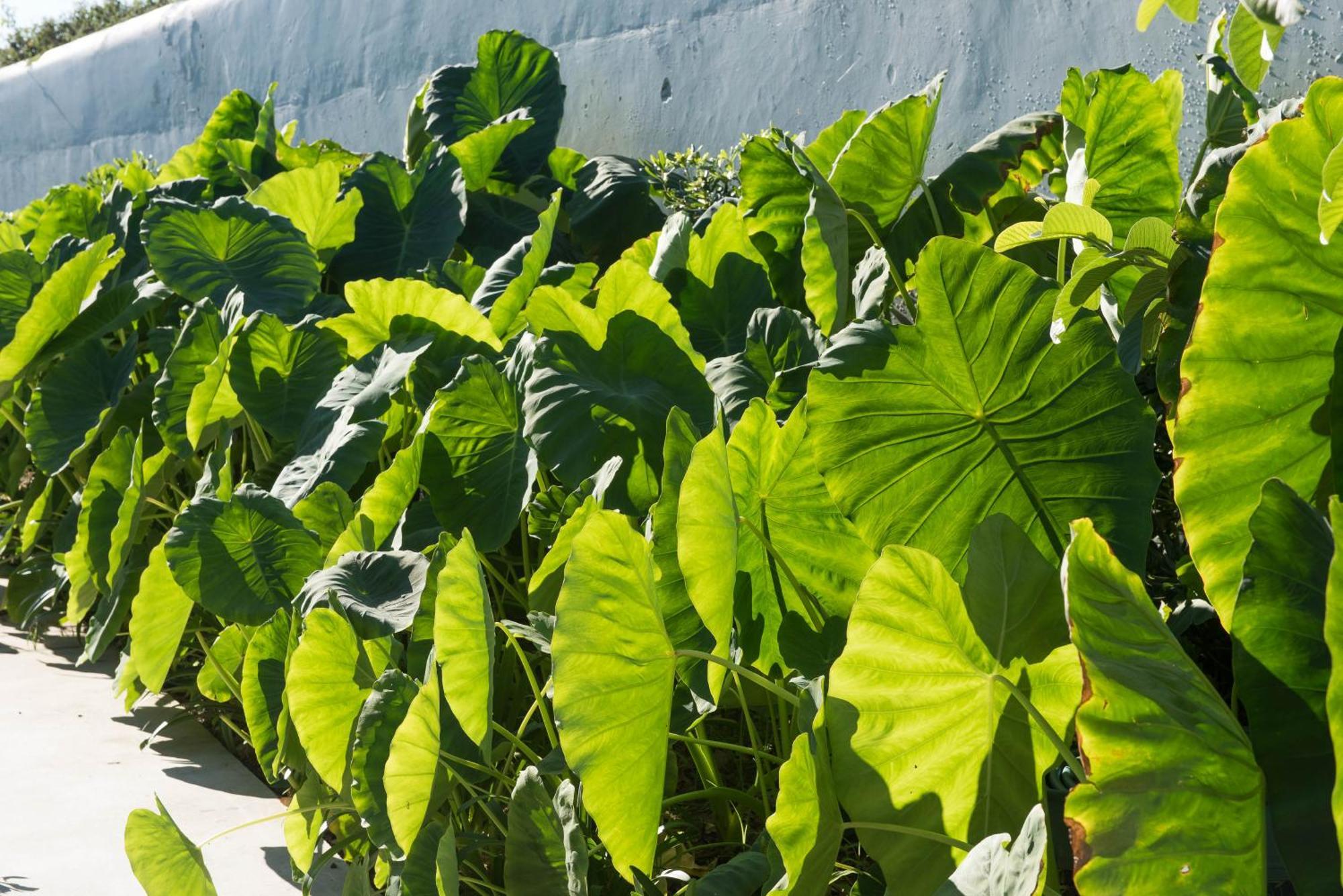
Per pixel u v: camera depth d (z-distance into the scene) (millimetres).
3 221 6938
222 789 2783
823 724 1438
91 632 3516
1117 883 1052
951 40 3984
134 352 4277
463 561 1674
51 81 10117
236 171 5543
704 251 3246
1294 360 1334
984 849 1200
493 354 3213
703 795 1971
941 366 1722
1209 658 1993
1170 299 1674
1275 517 1158
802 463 1810
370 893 1898
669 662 1483
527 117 5133
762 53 4699
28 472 5801
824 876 1437
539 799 1730
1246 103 2521
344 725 2045
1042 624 1531
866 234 3049
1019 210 3279
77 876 2301
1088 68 3598
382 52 6879
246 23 7945
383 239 4840
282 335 3494
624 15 5363
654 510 1691
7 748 3029
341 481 2809
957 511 1791
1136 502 1743
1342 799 924
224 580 2607
